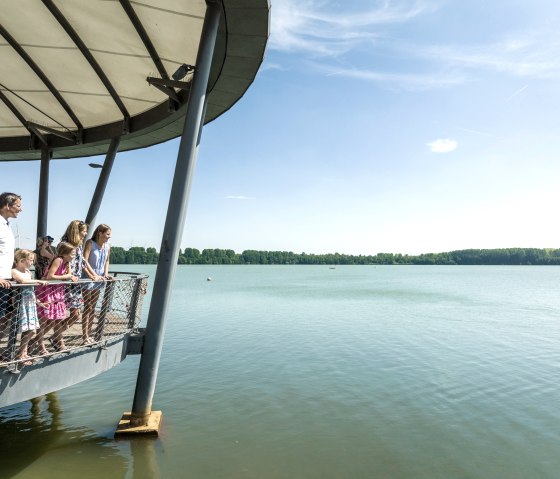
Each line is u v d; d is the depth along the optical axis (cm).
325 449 727
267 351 1588
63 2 657
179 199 661
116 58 785
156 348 692
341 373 1265
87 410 872
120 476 594
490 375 1246
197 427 809
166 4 643
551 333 2044
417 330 2119
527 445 755
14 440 710
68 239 557
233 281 8069
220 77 743
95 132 1013
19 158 1144
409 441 769
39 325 500
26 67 822
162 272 673
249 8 578
